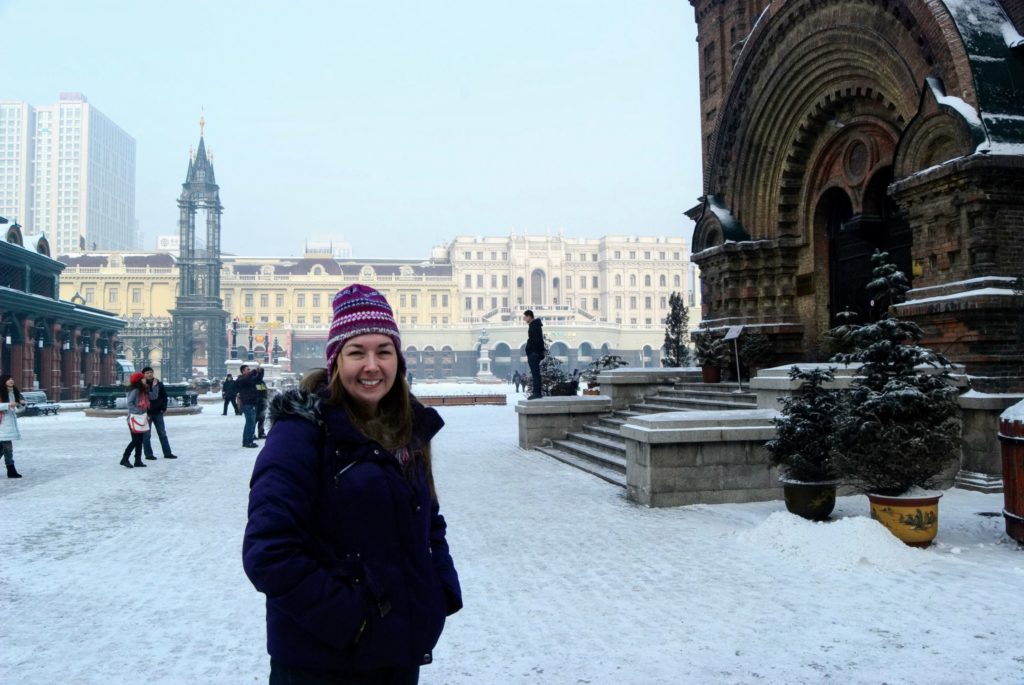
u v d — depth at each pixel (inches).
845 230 679.7
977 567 263.1
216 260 3553.2
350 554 79.7
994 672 171.2
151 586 256.4
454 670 177.2
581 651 188.9
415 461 88.6
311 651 76.8
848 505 374.0
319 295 5260.8
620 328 5113.2
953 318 454.9
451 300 5433.1
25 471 563.5
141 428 583.2
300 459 80.0
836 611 217.0
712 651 187.2
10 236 1772.9
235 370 2321.6
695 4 939.3
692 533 325.4
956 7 484.1
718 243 812.6
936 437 292.0
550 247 6033.5
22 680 174.9
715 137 828.0
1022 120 446.6
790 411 340.5
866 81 613.3
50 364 1897.1
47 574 272.2
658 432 387.9
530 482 484.7
